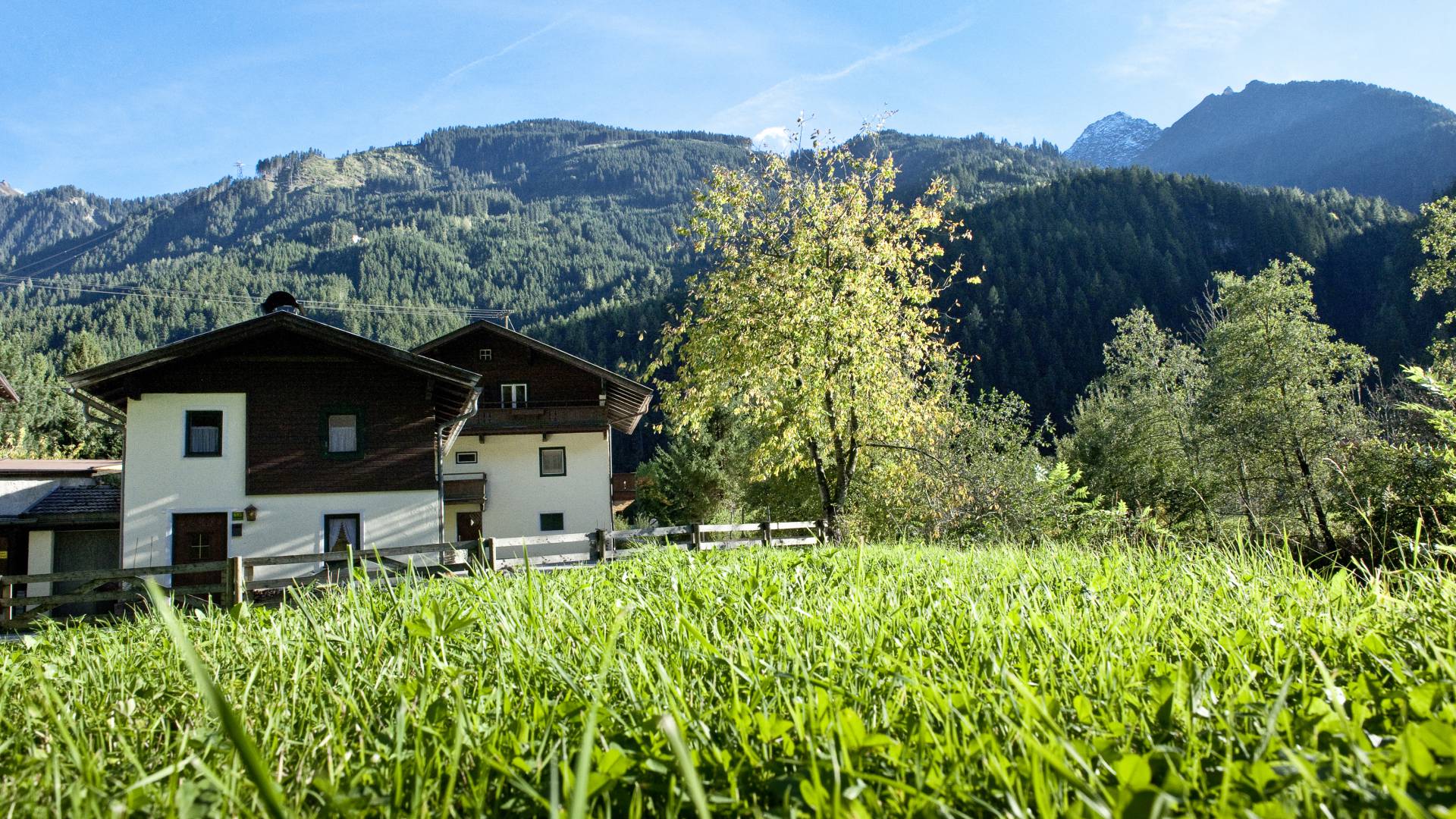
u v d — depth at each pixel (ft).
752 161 68.39
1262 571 14.55
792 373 62.90
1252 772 4.48
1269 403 98.63
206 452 68.95
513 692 7.61
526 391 106.83
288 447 69.67
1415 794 4.26
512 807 5.16
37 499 78.59
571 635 9.43
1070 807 4.25
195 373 69.21
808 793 4.50
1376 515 18.30
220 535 67.87
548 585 14.37
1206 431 106.93
